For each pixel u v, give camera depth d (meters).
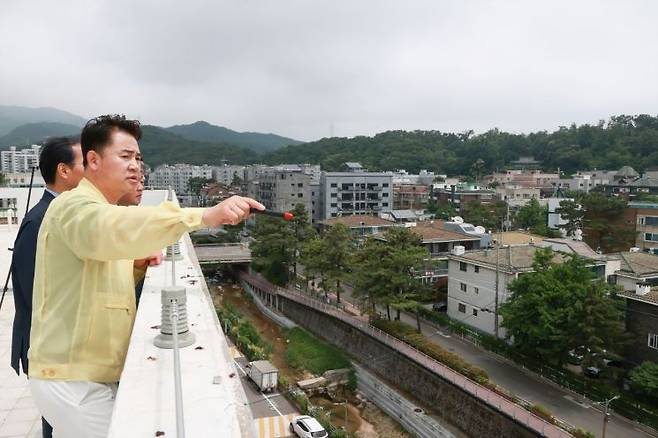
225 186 84.62
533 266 21.19
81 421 1.98
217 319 3.00
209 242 51.09
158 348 2.36
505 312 20.41
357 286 25.47
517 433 16.06
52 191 3.32
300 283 37.03
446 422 18.92
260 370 20.53
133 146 2.21
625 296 18.88
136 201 2.31
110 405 2.05
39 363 2.00
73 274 1.96
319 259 30.31
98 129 2.13
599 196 41.50
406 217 56.19
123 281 2.25
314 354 26.45
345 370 24.12
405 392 21.56
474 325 25.73
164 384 1.98
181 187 120.12
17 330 2.55
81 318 1.99
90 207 1.70
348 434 18.00
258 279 38.72
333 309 28.70
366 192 61.84
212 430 1.66
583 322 17.77
